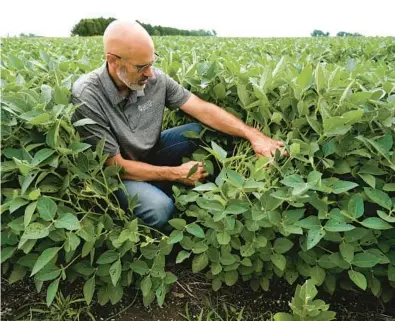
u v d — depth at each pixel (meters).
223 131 2.54
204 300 2.37
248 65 3.14
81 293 2.38
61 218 1.93
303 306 1.82
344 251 2.04
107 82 2.33
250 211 2.11
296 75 2.49
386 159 2.12
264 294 2.42
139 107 2.47
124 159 2.47
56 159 1.97
